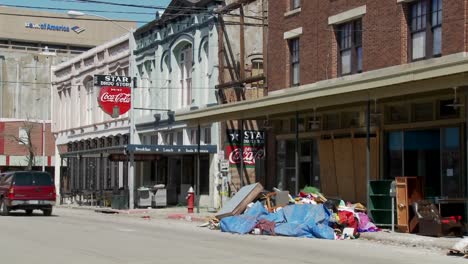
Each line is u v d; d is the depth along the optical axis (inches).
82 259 514.3
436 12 839.1
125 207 1321.4
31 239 677.9
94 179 1862.7
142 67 1624.0
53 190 1135.6
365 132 954.7
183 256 541.3
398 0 884.6
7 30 4084.6
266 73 1195.3
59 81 2203.5
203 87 1357.0
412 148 880.9
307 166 1101.7
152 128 1552.7
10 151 2815.0
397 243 694.5
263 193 914.1
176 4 1445.6
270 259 531.5
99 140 1860.2
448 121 815.7
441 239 692.7
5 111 3526.1
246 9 1331.2
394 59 892.6
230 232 807.7
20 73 3585.1
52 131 2255.2
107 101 1432.1
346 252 607.2
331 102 821.2
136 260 511.5
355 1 971.3
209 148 1278.3
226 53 1314.0
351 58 992.2
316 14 1056.2
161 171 1531.7
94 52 1903.3
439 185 840.3
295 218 791.1
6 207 1119.6
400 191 769.6
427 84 682.8
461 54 783.7
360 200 965.2
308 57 1072.8
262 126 1235.9
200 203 1350.9
